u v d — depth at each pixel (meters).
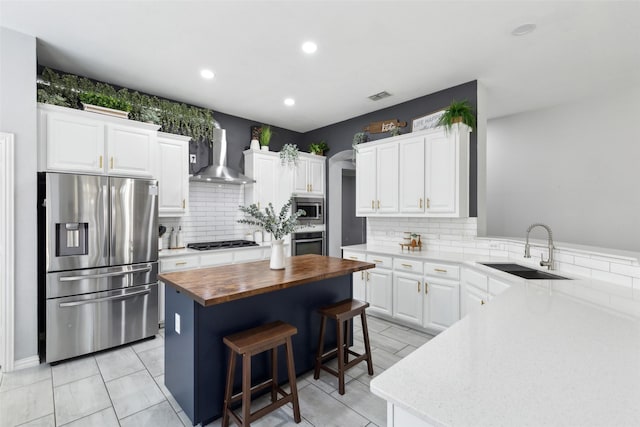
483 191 3.53
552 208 4.29
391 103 4.10
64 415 1.92
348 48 2.76
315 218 5.13
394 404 0.75
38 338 2.56
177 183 3.71
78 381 2.31
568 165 4.15
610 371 0.87
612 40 2.61
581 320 1.32
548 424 0.64
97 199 2.77
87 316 2.71
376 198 3.95
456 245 3.59
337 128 5.00
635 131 3.66
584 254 2.27
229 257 3.96
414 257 3.35
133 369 2.50
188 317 1.88
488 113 4.58
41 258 2.63
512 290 1.85
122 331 2.90
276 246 2.42
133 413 1.95
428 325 3.24
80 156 2.82
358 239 7.09
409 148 3.62
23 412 1.94
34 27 2.41
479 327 1.23
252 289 1.82
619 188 3.77
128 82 3.44
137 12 2.24
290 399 1.88
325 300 2.62
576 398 0.73
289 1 2.14
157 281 3.15
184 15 2.28
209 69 3.15
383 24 2.40
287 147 4.75
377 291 3.73
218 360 1.93
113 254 2.86
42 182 2.62
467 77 3.33
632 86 3.60
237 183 4.52
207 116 4.15
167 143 3.63
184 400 1.92
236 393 2.02
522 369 0.88
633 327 1.23
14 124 2.43
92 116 2.89
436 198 3.38
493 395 0.75
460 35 2.55
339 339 2.18
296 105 4.18
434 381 0.82
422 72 3.21
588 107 3.98
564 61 2.99
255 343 1.74
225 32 2.51
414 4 2.17
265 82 3.45
